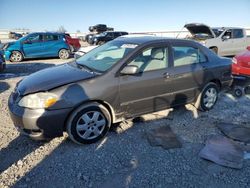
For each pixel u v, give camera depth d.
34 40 15.39
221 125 5.00
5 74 10.60
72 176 3.51
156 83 4.72
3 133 4.68
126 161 3.84
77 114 4.06
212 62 5.62
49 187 3.31
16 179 3.44
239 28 14.81
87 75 4.27
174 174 3.56
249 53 7.58
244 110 5.90
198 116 5.46
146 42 4.79
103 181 3.42
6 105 6.17
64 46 16.27
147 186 3.33
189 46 5.33
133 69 4.25
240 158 3.91
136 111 4.66
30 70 11.81
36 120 3.82
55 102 3.87
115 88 4.29
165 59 4.93
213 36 14.02
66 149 4.12
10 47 14.78
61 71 4.58
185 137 4.57
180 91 5.14
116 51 4.79
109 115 4.38
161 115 5.41
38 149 4.12
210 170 3.65
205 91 5.59
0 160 3.85
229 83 6.00
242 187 3.34
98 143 4.30
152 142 4.33
